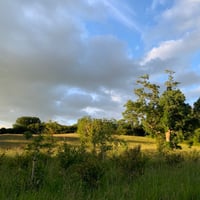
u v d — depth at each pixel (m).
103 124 14.08
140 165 9.69
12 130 78.00
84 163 8.06
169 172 9.62
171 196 6.36
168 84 57.53
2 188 6.56
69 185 6.84
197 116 57.59
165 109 55.47
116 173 9.03
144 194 6.51
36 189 6.90
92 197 6.57
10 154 12.93
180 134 55.56
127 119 57.88
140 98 57.59
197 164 11.82
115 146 12.98
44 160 9.81
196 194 6.59
